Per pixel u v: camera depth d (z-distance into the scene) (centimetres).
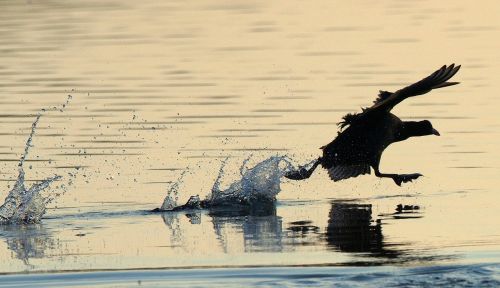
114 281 3544
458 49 8781
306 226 4394
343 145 4453
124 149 5891
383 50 8838
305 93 7319
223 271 3641
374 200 4922
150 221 4528
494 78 7706
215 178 5281
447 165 5522
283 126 6369
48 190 5078
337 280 3466
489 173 5331
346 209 4731
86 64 8569
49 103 7181
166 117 6675
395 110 6838
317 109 6806
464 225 4338
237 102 7081
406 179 4466
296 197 5031
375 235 4191
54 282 3541
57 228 4406
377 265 3684
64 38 9719
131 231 4338
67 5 11731
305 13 10894
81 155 5772
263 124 6438
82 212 4684
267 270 3644
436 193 4994
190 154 5750
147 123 6525
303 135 6125
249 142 5984
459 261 3731
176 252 3953
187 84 7731
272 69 8188
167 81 7862
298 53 8806
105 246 4072
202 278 3556
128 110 6912
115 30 10081
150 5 11644
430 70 7956
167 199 4788
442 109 6831
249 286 3419
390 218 4509
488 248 3938
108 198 4925
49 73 8244
